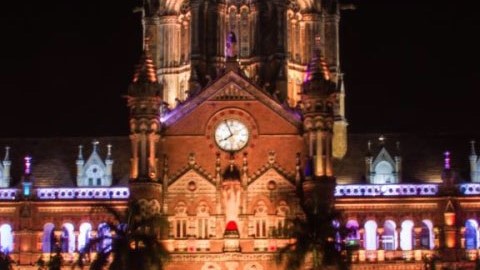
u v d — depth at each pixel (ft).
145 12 424.46
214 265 370.12
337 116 412.16
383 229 378.53
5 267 343.67
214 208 375.04
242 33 411.13
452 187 377.30
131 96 372.99
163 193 374.63
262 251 369.50
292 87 412.16
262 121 379.76
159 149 378.32
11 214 384.47
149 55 382.63
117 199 380.99
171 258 341.00
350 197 378.73
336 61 418.92
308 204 328.70
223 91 381.81
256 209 374.22
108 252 310.65
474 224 379.14
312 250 307.58
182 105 381.60
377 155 401.29
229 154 377.91
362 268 374.02
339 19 432.25
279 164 376.68
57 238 380.37
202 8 407.44
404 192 380.17
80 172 401.29
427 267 359.87
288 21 414.62
